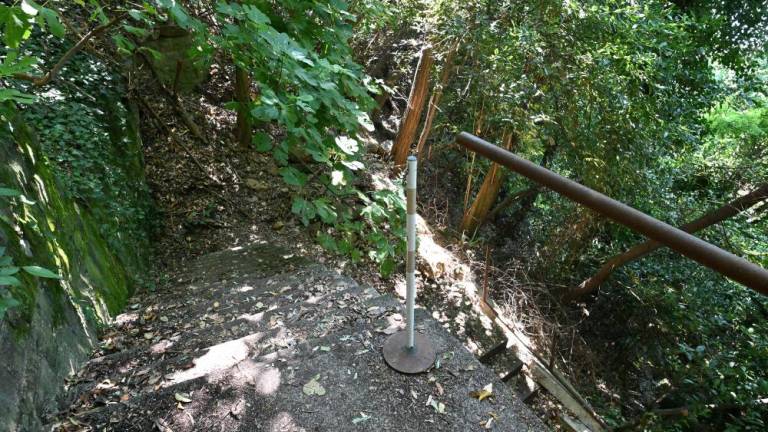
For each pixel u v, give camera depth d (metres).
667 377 6.32
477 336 4.28
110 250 3.29
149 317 2.83
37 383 1.73
